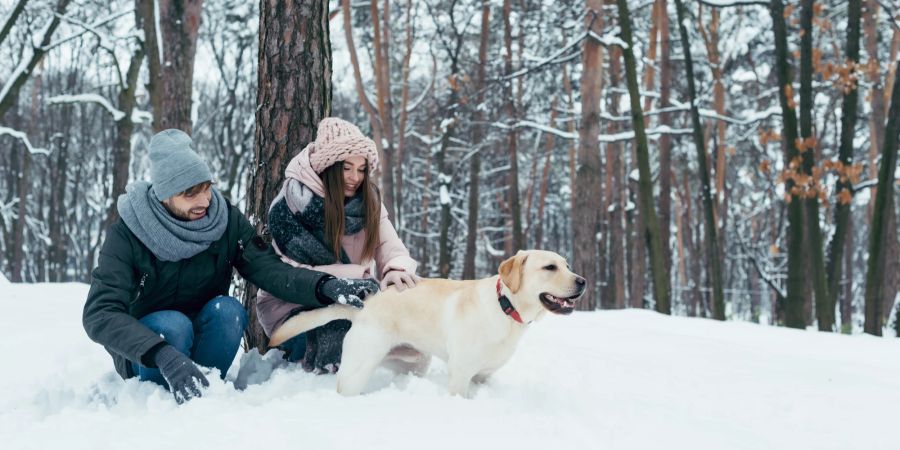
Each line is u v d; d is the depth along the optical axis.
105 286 2.93
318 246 3.61
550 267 3.23
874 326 10.01
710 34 19.41
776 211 30.55
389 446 2.21
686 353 4.88
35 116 26.11
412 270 3.69
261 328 4.33
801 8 10.70
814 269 10.33
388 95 18.39
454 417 2.56
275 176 4.38
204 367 3.22
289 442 2.25
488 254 30.59
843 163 10.88
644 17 19.31
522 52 18.34
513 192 18.66
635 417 2.83
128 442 2.27
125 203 3.03
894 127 9.83
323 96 4.50
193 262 3.21
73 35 15.51
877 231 9.99
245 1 20.30
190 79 11.23
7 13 15.73
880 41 17.69
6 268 31.50
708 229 12.77
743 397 3.43
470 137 22.44
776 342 5.93
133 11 16.00
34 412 3.03
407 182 28.64
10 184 29.64
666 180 18.64
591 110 12.62
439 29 19.97
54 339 4.52
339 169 3.56
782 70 10.66
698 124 12.68
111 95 26.62
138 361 2.82
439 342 3.38
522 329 3.35
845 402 3.36
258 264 3.46
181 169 2.96
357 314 3.40
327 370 3.62
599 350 4.91
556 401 3.08
